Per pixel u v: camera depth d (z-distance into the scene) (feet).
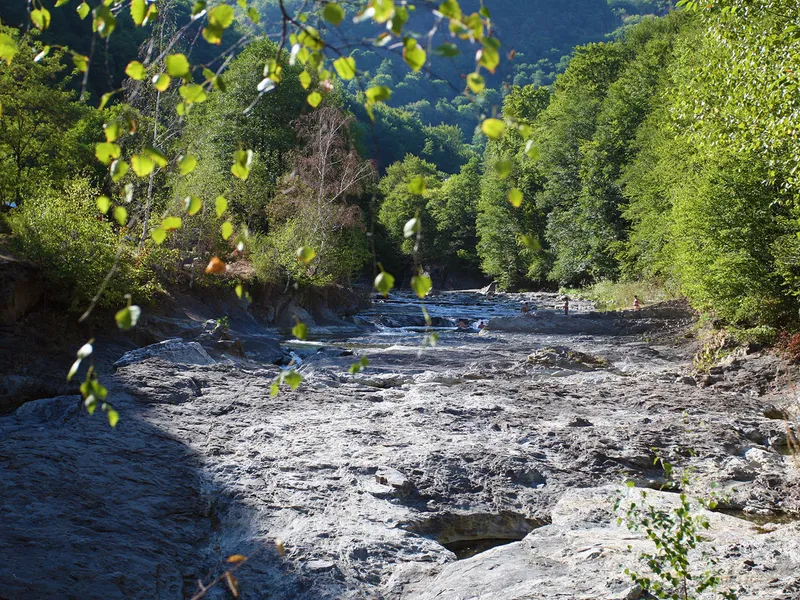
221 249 94.22
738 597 16.57
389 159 496.23
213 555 23.49
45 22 7.86
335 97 121.90
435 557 23.88
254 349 77.00
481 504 29.60
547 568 20.22
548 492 31.19
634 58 222.48
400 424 40.34
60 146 96.63
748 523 26.37
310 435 36.94
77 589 19.15
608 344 91.35
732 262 72.23
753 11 48.78
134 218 77.46
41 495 25.88
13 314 56.18
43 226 61.36
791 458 36.88
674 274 116.67
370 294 178.91
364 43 6.76
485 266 259.80
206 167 96.68
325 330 109.40
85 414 38.09
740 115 51.31
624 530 25.05
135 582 20.16
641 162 153.07
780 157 52.85
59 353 55.93
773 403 51.85
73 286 61.72
